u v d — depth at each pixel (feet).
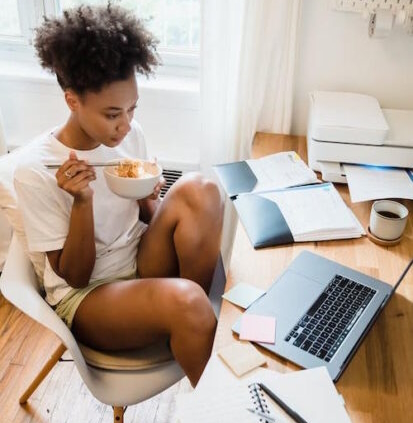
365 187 4.62
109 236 4.33
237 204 4.41
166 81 6.50
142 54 3.65
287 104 5.79
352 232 4.19
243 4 5.32
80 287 4.08
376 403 2.84
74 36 3.39
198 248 4.35
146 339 3.97
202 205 4.32
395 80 5.63
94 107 3.58
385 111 5.51
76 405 5.37
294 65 5.57
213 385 2.84
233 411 2.70
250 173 4.87
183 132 6.59
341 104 5.24
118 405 3.83
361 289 3.57
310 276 3.67
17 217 4.00
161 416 5.30
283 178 4.80
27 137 6.91
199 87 6.22
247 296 3.48
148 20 4.67
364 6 5.19
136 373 3.98
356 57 5.56
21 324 6.22
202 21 5.39
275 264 3.83
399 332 3.30
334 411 2.73
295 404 2.75
